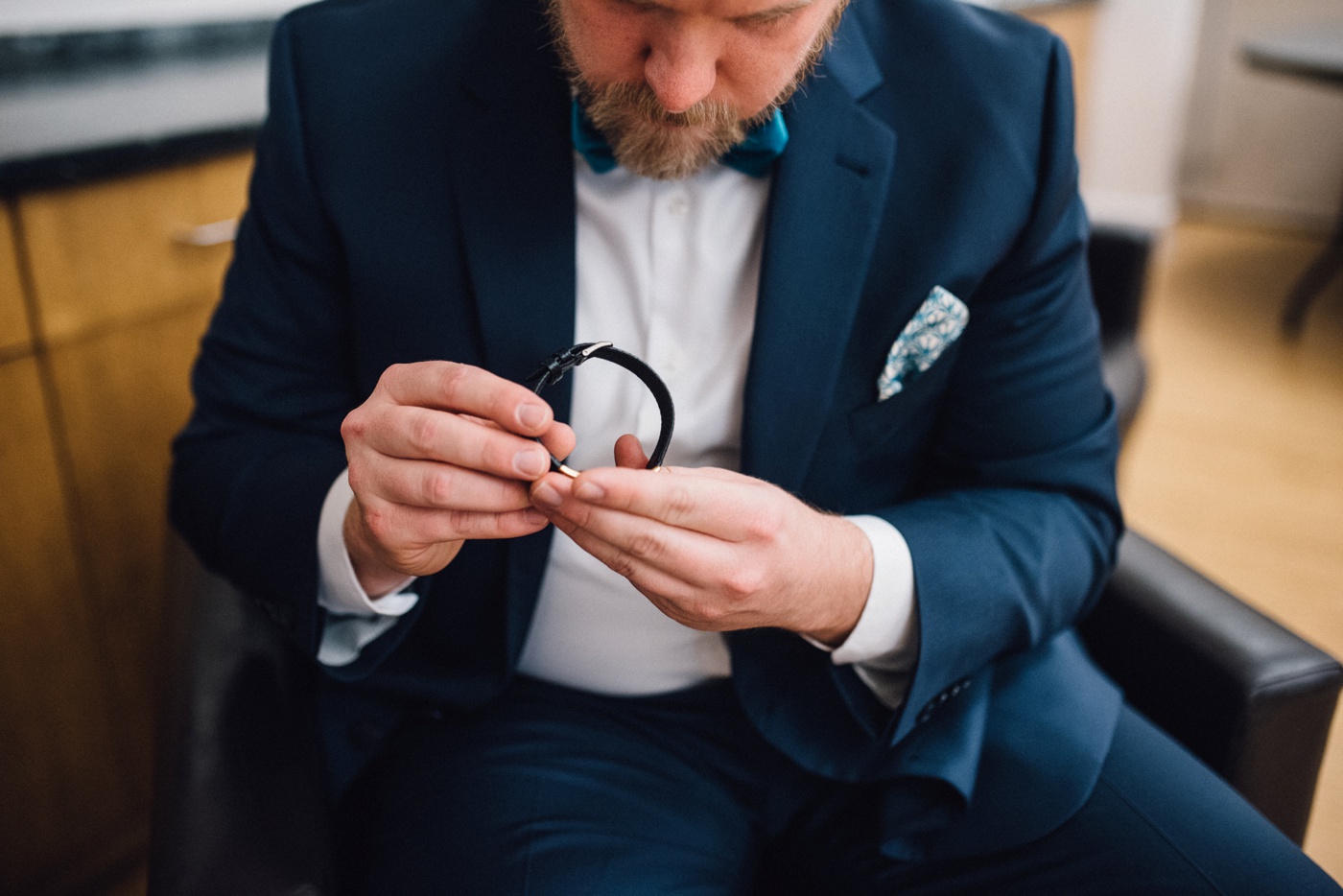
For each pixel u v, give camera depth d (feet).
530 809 2.72
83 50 5.17
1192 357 9.64
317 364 2.99
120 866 4.68
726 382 2.77
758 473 2.69
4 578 3.93
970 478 3.04
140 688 4.58
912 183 2.70
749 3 2.00
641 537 2.05
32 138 3.83
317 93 2.76
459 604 2.89
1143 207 11.81
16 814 4.20
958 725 2.80
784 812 2.99
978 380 2.94
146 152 3.95
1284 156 12.48
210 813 2.40
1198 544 7.14
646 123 2.30
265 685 2.77
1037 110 2.77
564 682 3.06
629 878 2.62
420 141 2.70
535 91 2.65
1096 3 9.70
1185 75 11.51
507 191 2.64
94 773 4.48
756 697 2.84
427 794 2.80
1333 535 7.23
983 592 2.65
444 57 2.73
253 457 2.85
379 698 2.96
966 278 2.70
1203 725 3.07
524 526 2.15
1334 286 11.16
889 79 2.77
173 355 4.32
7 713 4.06
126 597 4.40
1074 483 2.93
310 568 2.63
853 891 2.91
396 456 2.10
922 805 2.78
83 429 4.06
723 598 2.19
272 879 2.28
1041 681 3.01
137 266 4.08
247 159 4.40
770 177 2.66
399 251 2.70
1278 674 2.96
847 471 2.85
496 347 2.66
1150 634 3.21
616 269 2.77
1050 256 2.84
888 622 2.59
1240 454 8.19
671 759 2.98
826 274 2.63
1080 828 2.71
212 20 5.69
